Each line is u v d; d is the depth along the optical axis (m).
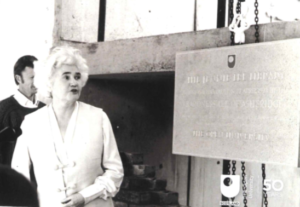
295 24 4.16
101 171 3.55
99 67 5.82
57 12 6.11
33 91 5.11
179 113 4.84
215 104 4.57
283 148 4.10
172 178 6.94
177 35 5.08
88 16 6.46
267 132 4.20
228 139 4.46
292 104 4.05
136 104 6.80
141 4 7.11
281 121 4.11
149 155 6.91
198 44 4.89
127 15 6.95
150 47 5.32
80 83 3.54
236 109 4.41
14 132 4.94
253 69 4.29
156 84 6.92
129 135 6.74
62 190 3.34
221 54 4.53
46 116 3.47
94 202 3.44
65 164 3.37
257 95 4.27
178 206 5.79
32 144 3.42
